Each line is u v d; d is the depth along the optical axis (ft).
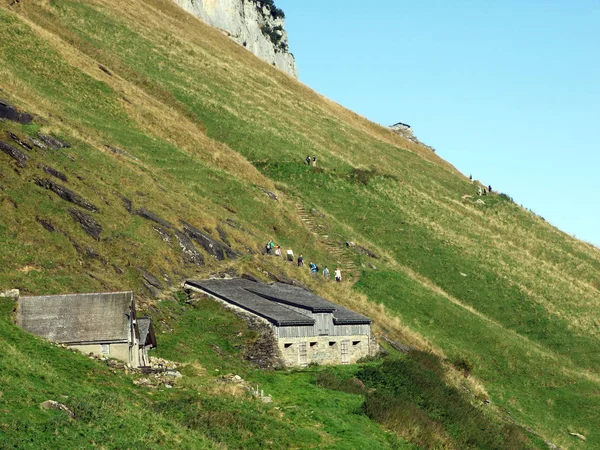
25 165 223.51
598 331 312.50
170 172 307.17
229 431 132.05
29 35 367.86
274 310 199.00
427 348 249.14
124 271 204.44
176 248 230.68
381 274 298.56
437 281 322.34
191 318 196.13
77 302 155.33
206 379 155.84
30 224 201.77
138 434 115.75
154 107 375.86
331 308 201.77
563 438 219.00
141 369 150.20
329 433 143.43
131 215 232.73
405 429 156.04
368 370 188.03
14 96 292.40
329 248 313.94
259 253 268.41
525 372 258.78
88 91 349.82
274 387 164.96
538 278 349.20
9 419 104.58
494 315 307.78
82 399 118.62
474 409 191.42
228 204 302.25
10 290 161.07
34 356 136.15
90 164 252.42
